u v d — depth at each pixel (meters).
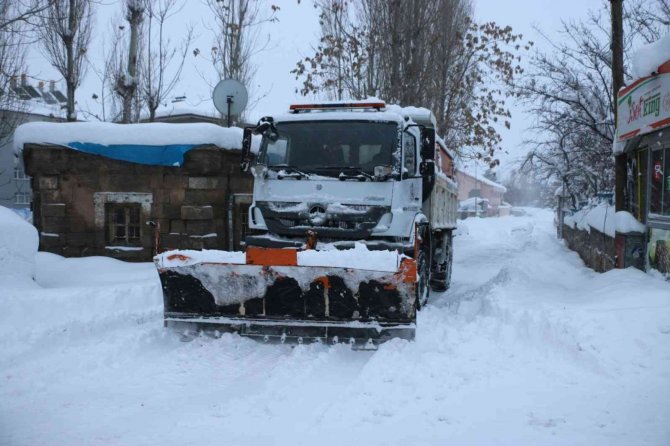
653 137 8.45
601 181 16.84
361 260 6.18
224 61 19.02
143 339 6.38
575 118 13.67
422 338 6.41
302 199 7.38
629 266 9.02
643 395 4.49
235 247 12.02
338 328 6.45
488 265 16.28
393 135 7.52
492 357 5.73
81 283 9.64
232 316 6.59
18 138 11.23
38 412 4.50
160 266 6.51
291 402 4.67
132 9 16.06
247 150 7.89
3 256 8.30
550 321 6.25
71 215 11.45
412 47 18.50
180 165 11.09
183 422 4.26
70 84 16.03
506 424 4.09
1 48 17.25
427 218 9.02
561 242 21.25
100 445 3.86
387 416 4.32
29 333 6.55
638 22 12.80
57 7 15.29
